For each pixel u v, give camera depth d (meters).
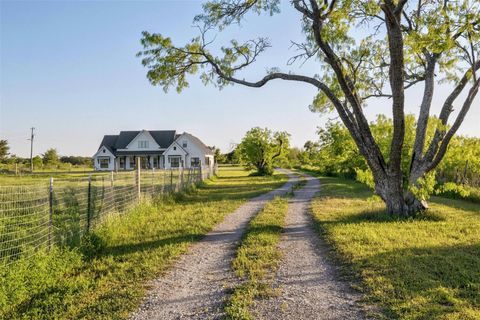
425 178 12.21
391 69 11.45
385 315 4.83
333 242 8.76
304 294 5.65
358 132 12.40
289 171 57.22
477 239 8.91
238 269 6.91
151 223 11.25
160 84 13.07
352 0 10.80
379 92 15.27
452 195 19.06
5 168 51.75
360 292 5.67
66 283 6.05
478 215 12.65
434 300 5.24
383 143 19.05
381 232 9.70
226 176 42.00
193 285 6.16
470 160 16.34
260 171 43.84
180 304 5.38
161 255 7.80
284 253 8.05
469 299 5.26
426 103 12.42
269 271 6.82
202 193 21.25
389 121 18.97
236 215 13.33
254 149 43.38
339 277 6.40
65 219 10.75
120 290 5.89
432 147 12.12
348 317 4.83
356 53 14.45
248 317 4.82
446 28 10.85
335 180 33.38
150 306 5.32
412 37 11.09
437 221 11.45
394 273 6.36
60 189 17.25
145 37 12.54
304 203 16.53
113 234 9.13
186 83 13.38
